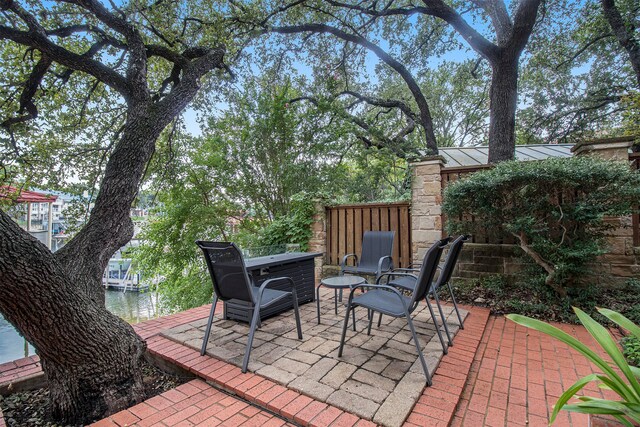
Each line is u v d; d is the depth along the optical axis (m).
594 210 3.11
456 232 3.99
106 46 4.16
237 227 8.01
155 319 3.35
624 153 3.56
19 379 2.17
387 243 4.20
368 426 1.57
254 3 6.11
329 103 8.07
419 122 9.93
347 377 2.03
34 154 4.37
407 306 2.11
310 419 1.63
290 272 3.62
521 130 12.12
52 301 1.69
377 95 11.70
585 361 2.30
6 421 1.89
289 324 3.10
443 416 1.63
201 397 1.94
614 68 9.55
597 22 7.86
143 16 3.98
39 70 3.72
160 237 7.20
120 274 15.73
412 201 4.63
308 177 7.36
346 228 5.21
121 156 2.78
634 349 2.25
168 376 2.39
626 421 1.07
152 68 5.17
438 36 9.38
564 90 10.71
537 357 2.38
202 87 5.94
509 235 4.07
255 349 2.49
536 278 3.51
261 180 7.50
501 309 3.48
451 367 2.17
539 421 1.63
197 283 7.18
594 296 3.30
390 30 9.25
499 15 6.76
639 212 3.09
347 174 9.48
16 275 1.54
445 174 4.52
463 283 4.25
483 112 14.63
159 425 1.67
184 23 4.72
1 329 3.78
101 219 2.46
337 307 3.65
